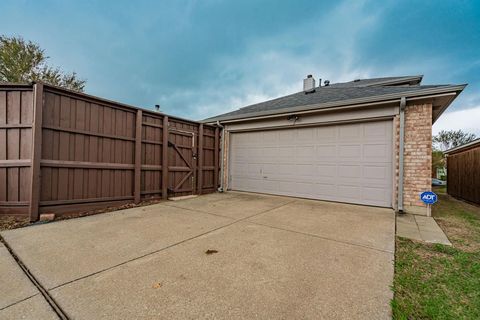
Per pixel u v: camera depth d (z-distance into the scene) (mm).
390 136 5234
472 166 6875
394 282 1984
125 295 1739
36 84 3715
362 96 5465
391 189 5180
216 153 7902
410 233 3445
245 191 7758
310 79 10938
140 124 5340
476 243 3086
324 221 4000
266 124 7102
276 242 2934
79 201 4328
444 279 2076
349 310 1594
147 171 5648
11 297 1701
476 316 1574
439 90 4398
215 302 1667
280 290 1836
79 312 1536
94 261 2330
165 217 4184
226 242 2918
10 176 3816
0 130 3809
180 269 2178
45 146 3863
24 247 2678
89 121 4473
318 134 6266
